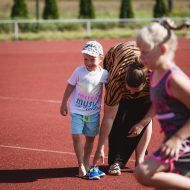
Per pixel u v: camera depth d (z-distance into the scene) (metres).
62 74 23.67
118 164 9.70
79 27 44.84
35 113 15.27
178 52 32.75
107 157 10.73
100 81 9.40
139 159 9.44
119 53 9.22
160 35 6.40
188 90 6.32
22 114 15.14
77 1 76.44
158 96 6.52
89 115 9.45
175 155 6.37
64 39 40.31
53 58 29.81
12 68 25.83
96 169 9.50
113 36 41.31
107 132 9.33
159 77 6.50
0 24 42.59
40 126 13.59
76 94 9.47
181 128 6.36
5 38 39.94
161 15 49.28
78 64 27.27
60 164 10.35
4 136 12.56
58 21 40.66
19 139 12.27
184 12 54.91
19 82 21.36
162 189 6.70
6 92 19.02
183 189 6.60
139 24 46.09
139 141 9.49
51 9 46.44
